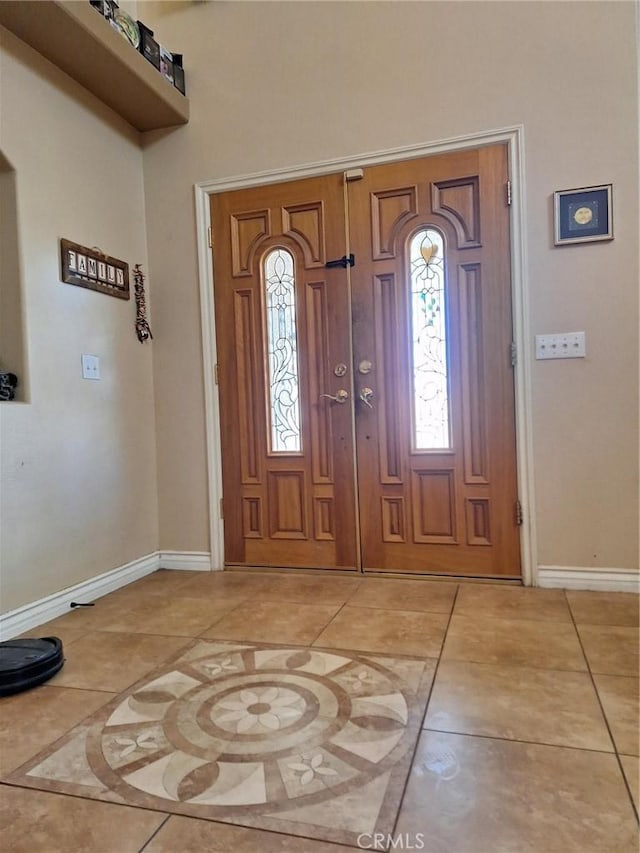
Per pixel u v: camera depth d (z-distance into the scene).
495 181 2.61
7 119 2.25
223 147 2.99
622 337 2.47
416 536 2.78
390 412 2.80
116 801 1.21
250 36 2.94
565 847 1.05
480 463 2.68
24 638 2.13
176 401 3.12
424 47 2.68
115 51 2.44
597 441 2.52
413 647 1.96
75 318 2.59
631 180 2.44
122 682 1.76
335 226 2.85
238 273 3.00
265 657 1.92
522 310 2.58
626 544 2.50
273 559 3.01
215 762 1.34
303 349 2.92
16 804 1.21
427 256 2.73
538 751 1.35
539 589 2.57
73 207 2.60
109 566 2.76
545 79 2.53
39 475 2.36
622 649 1.91
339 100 2.81
